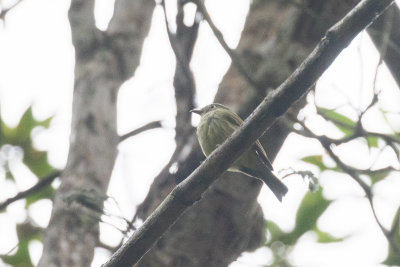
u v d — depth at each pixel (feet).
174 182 32.30
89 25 34.71
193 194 24.13
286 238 39.40
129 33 35.50
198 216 30.73
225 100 32.99
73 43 34.71
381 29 34.60
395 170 32.63
